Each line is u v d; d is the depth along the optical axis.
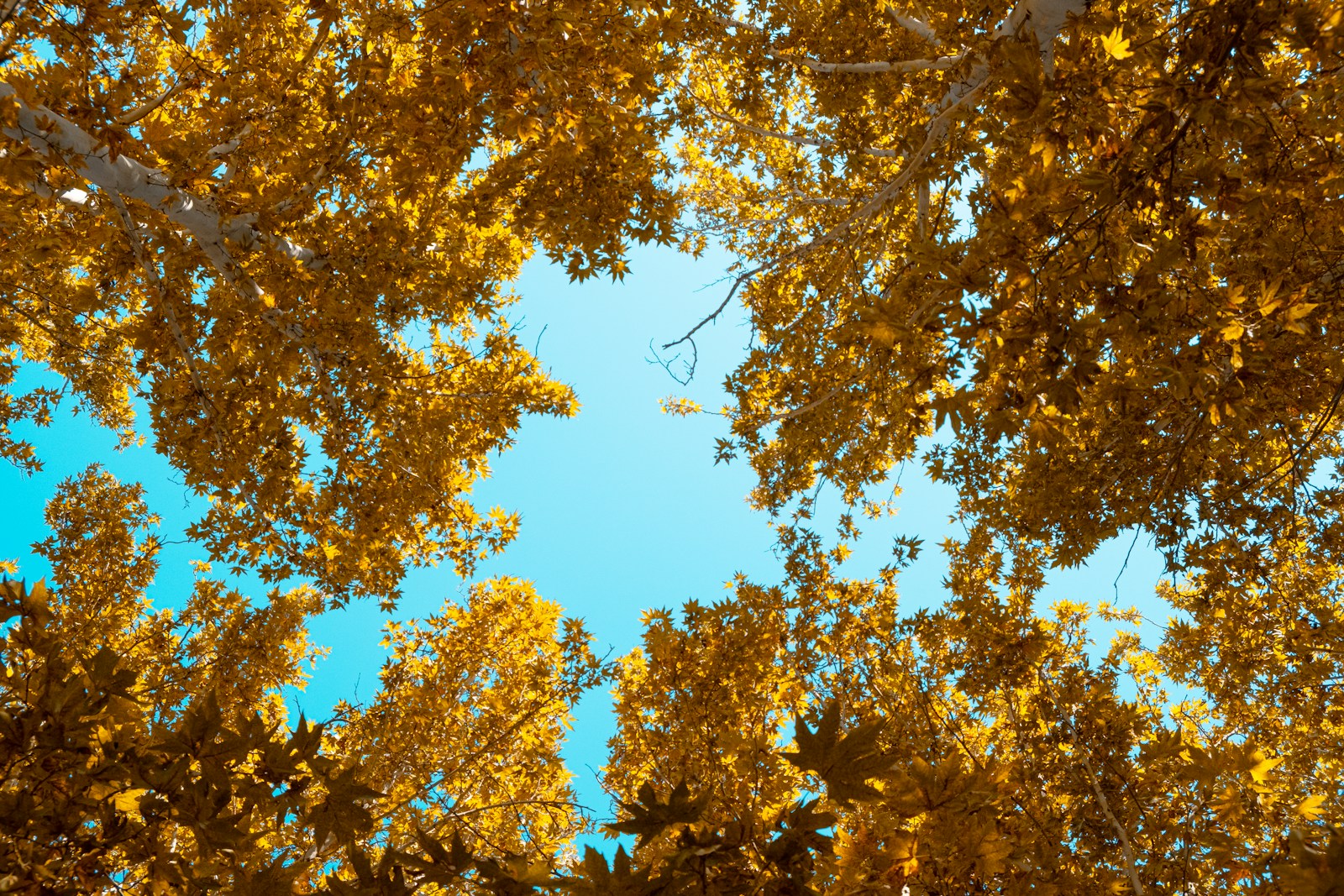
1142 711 5.71
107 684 2.40
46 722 2.24
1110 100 2.99
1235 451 5.34
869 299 3.17
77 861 2.20
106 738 2.35
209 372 5.92
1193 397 3.82
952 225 6.35
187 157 5.21
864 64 6.40
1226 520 5.24
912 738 5.30
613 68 4.89
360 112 5.35
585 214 5.11
